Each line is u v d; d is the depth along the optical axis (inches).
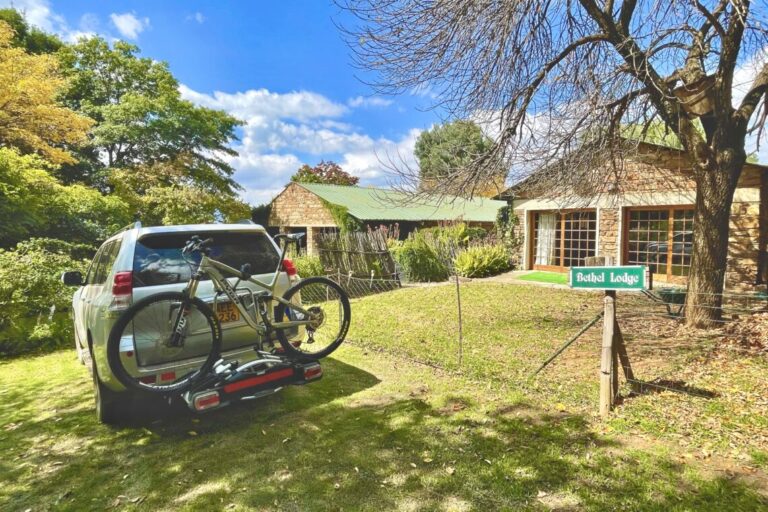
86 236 471.8
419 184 291.1
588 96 237.6
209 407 122.8
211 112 1007.6
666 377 176.4
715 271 248.8
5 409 164.7
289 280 155.9
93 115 874.8
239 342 142.3
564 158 265.0
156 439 137.2
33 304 272.5
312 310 153.9
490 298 391.9
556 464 114.1
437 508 97.9
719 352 206.2
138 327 123.5
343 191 941.8
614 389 147.7
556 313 323.6
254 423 146.6
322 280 156.3
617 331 153.3
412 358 214.5
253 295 142.2
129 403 148.5
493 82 249.9
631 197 477.7
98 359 134.2
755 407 144.3
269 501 102.7
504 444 126.1
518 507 97.2
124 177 812.6
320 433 137.8
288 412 154.8
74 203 476.7
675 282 457.7
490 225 941.2
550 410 149.3
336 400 164.9
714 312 250.2
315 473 114.5
